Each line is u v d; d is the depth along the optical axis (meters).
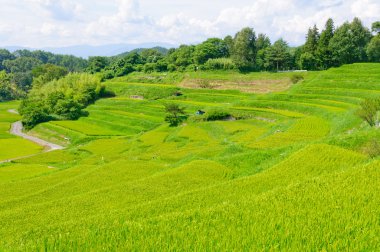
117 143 75.69
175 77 145.75
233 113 82.50
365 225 11.26
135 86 136.62
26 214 25.23
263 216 13.15
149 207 20.55
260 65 144.50
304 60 128.88
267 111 78.88
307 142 38.75
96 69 196.12
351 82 90.88
